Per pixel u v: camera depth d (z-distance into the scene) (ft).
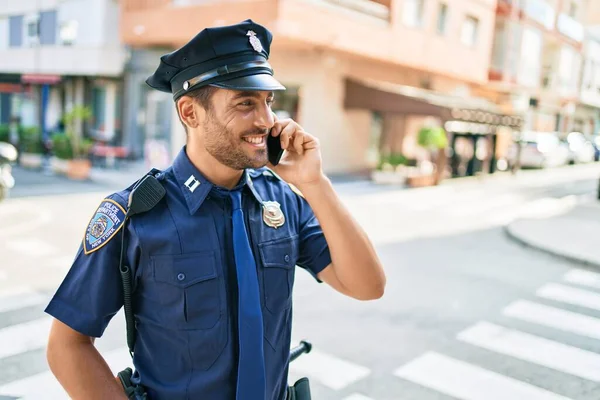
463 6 65.82
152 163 47.73
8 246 23.58
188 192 4.30
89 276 4.13
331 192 4.74
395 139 63.57
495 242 29.12
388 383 12.57
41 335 14.42
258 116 4.14
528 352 14.64
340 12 49.78
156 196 4.15
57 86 72.74
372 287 4.88
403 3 56.34
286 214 4.91
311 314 16.93
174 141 59.62
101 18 60.64
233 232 4.32
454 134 60.39
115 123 64.95
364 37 51.85
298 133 4.70
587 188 57.26
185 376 4.19
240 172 4.49
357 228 4.79
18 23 71.10
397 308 17.79
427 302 18.52
